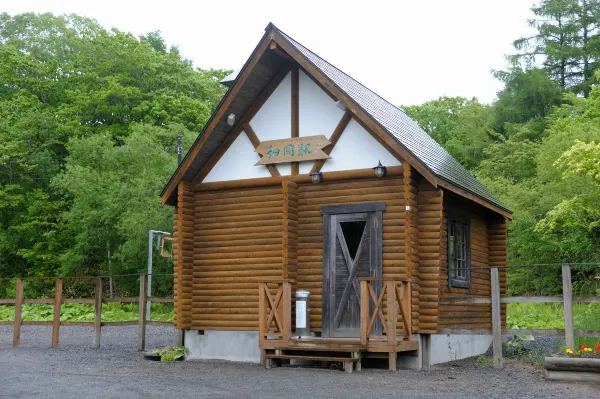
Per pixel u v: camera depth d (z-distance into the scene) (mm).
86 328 23047
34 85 39250
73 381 10109
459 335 13984
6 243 33562
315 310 12758
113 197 30328
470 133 38875
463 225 14688
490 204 14562
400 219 12203
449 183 12086
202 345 13688
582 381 9984
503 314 16609
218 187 13852
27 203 34438
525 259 24828
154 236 29203
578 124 25344
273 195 13383
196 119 36906
